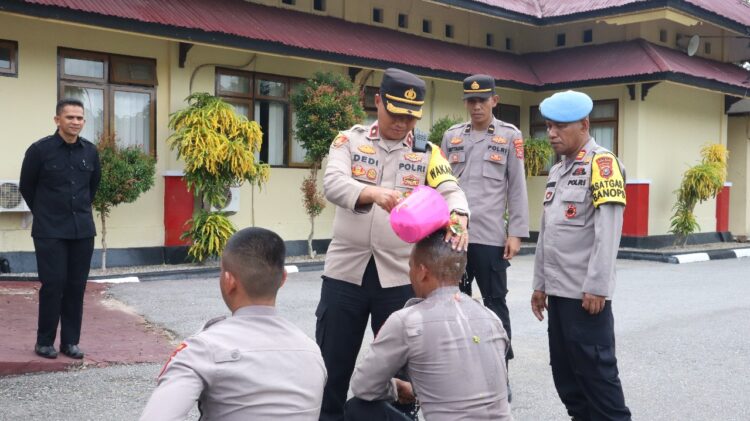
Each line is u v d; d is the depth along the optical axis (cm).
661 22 1669
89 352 599
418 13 1551
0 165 976
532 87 1578
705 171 1535
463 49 1597
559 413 487
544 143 1534
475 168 556
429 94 1524
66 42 1028
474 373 267
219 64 1192
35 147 547
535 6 1673
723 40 1855
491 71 1521
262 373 227
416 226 279
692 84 1531
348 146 375
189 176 1058
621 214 390
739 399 523
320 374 241
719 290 1023
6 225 977
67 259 567
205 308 791
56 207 553
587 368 388
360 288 374
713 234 1781
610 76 1505
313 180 1247
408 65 1342
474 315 277
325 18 1380
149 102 1119
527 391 538
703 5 1591
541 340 706
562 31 1717
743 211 1898
